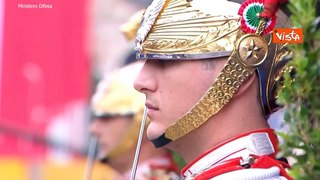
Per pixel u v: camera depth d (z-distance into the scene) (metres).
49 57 7.53
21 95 7.56
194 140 3.18
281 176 3.08
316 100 2.80
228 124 3.15
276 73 3.14
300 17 2.81
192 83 3.13
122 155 5.60
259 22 3.11
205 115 3.13
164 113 3.17
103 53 7.30
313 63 2.79
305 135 2.79
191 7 3.16
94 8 7.34
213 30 3.12
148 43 3.17
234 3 3.17
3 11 7.26
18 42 7.42
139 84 3.21
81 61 7.51
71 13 7.43
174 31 3.15
